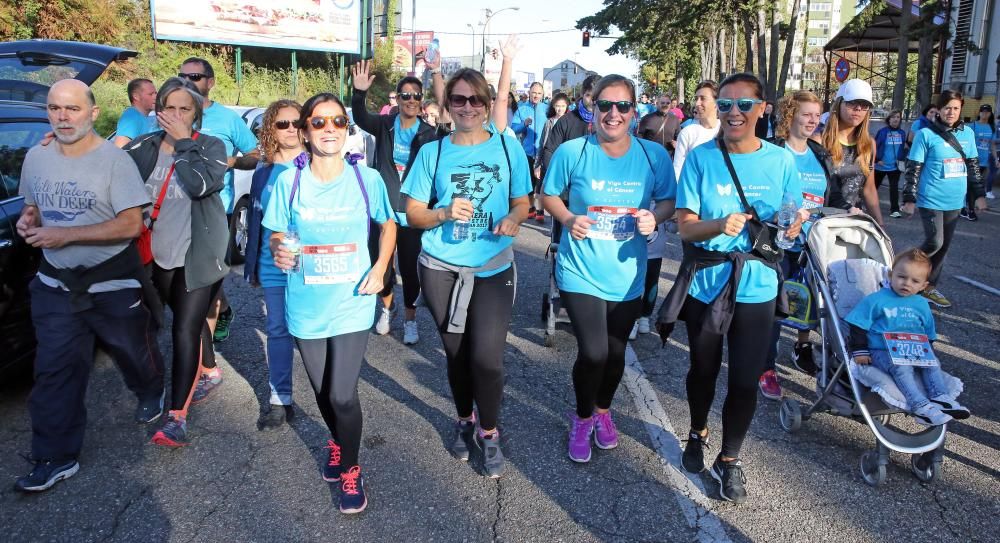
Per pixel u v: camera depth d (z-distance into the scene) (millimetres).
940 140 6211
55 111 3148
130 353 3582
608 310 3424
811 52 93938
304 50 30031
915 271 3557
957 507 3232
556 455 3654
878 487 3398
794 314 4043
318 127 2893
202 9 25594
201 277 3650
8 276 3777
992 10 24016
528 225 10305
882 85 44844
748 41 26125
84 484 3301
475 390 3344
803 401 4395
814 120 4270
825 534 3018
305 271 2990
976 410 4270
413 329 5270
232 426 3912
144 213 3682
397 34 42500
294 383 4504
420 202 3377
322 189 2986
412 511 3137
